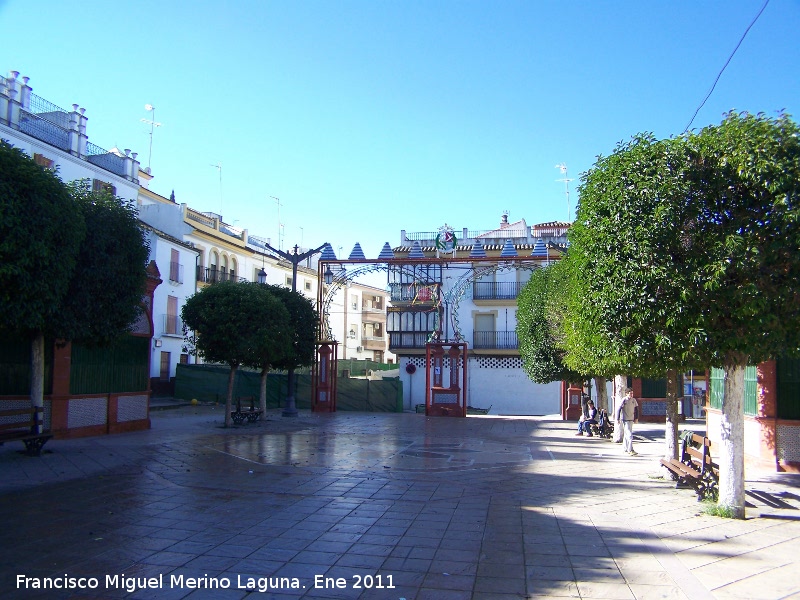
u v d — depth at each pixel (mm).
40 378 13023
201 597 5285
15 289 10648
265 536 7156
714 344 7527
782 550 6746
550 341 21422
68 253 11602
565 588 5562
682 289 7363
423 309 34531
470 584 5660
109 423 17062
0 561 6148
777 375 11719
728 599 5309
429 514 8438
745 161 7344
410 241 37188
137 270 13984
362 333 59719
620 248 7992
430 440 18250
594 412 21047
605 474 12156
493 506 9023
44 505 8602
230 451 14617
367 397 31188
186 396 32344
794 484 10406
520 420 26641
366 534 7324
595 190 8586
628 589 5539
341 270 28906
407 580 5754
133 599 5219
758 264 7086
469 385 34625
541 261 26406
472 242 36500
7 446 14086
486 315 34844
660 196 7695
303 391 31641
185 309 19719
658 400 26062
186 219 38938
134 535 7125
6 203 10180
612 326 8258
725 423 8438
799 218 6938
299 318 25156
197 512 8305
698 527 7773
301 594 5387
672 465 10844
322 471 11992
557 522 8047
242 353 19188
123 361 17734
